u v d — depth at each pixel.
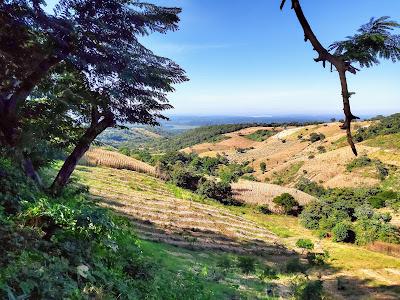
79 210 9.70
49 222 8.52
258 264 39.34
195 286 12.73
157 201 63.53
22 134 14.19
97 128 17.14
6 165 12.72
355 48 2.32
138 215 52.69
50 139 17.17
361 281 41.28
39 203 9.05
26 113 15.46
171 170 92.69
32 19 12.12
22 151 14.62
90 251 8.67
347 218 69.75
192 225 56.00
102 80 15.63
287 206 83.00
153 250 25.75
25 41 13.15
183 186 89.00
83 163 80.88
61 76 16.72
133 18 14.90
